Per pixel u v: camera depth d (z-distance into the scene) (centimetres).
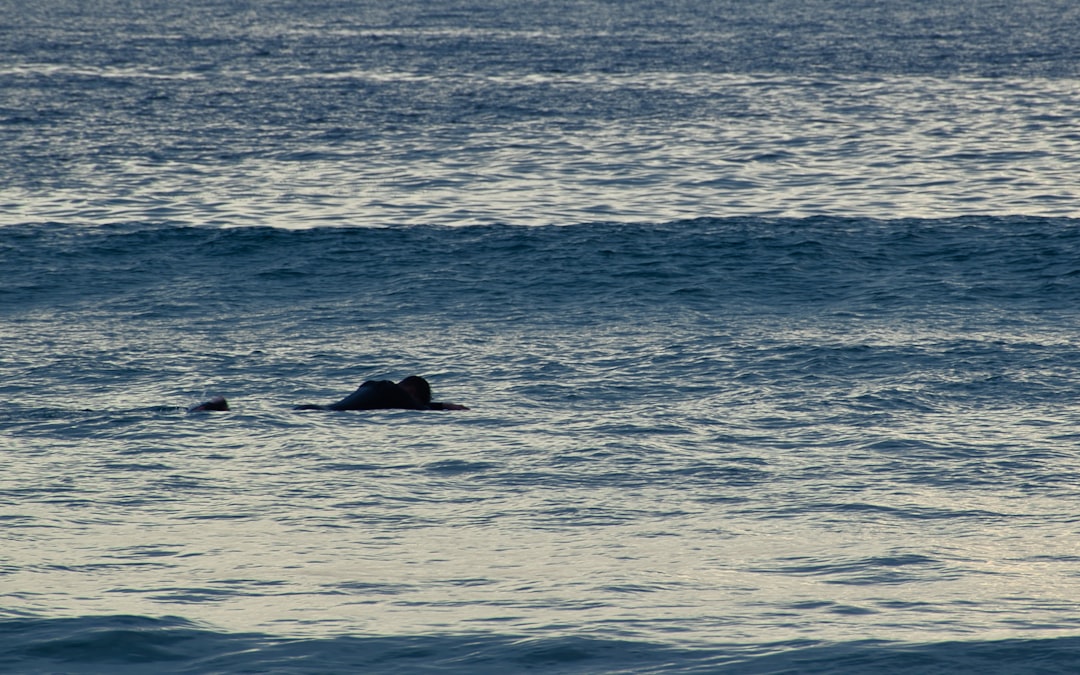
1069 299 6919
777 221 9638
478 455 3928
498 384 5147
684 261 8019
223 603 2144
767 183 11781
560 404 4766
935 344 5803
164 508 3231
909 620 1955
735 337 6028
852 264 7944
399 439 4169
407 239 8819
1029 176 12006
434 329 6312
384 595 2225
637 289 7250
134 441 4119
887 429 4278
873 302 6906
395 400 4678
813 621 1947
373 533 2931
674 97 19450
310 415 4541
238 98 19412
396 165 12712
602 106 18238
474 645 1761
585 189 11444
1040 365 5375
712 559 2594
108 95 19650
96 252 8319
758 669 1628
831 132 15450
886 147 14100
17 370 5412
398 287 7331
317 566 2533
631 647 1747
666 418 4488
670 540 2833
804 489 3462
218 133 15162
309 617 1995
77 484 3525
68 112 17262
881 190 11356
